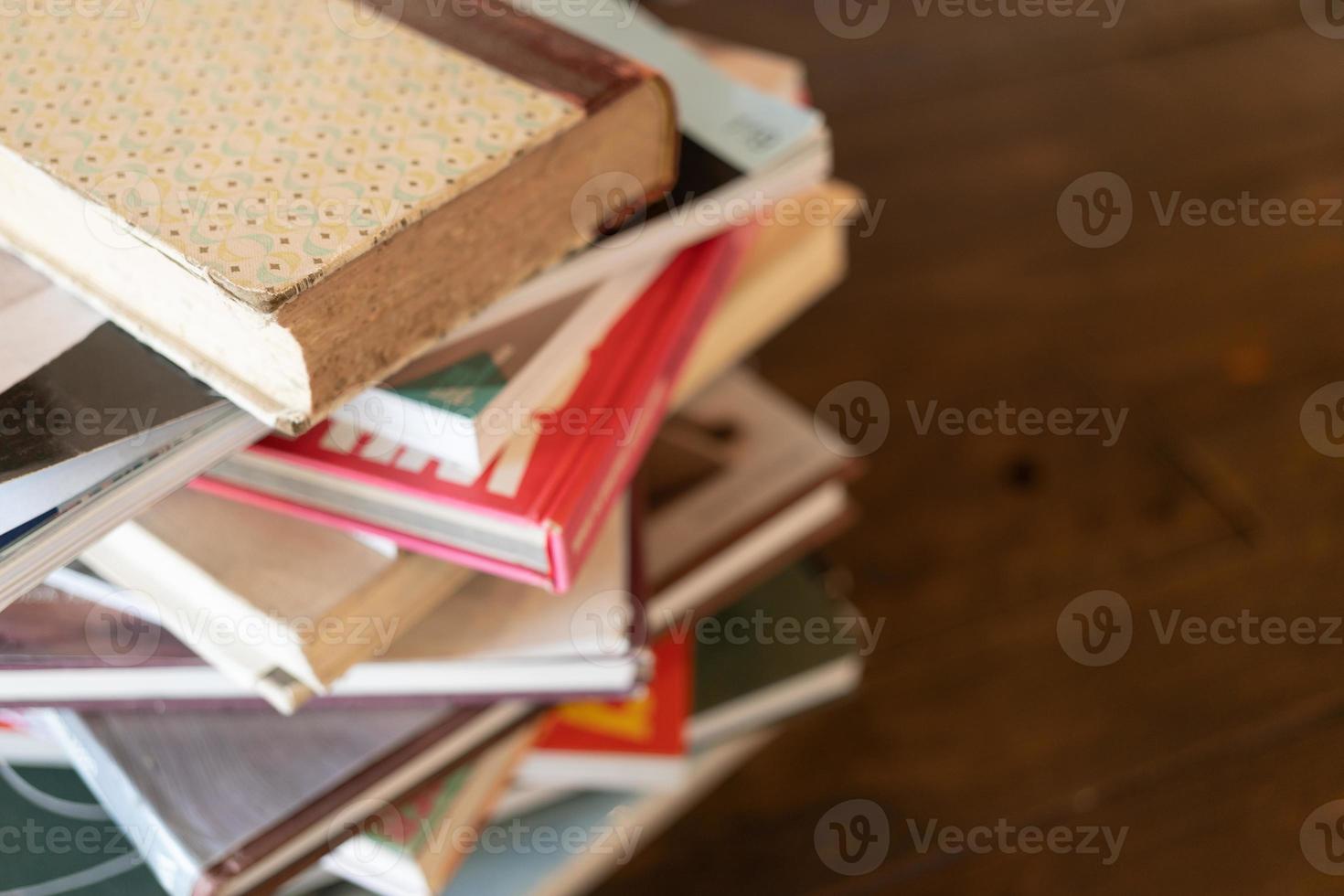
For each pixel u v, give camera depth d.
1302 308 0.71
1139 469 0.63
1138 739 0.53
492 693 0.41
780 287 0.53
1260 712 0.54
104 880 0.41
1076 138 0.81
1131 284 0.72
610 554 0.43
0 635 0.38
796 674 0.51
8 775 0.44
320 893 0.45
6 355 0.32
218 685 0.40
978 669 0.55
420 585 0.38
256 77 0.35
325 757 0.41
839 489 0.54
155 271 0.31
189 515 0.37
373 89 0.35
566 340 0.38
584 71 0.36
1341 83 0.86
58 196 0.32
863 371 0.67
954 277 0.72
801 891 0.49
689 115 0.45
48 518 0.29
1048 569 0.59
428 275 0.32
